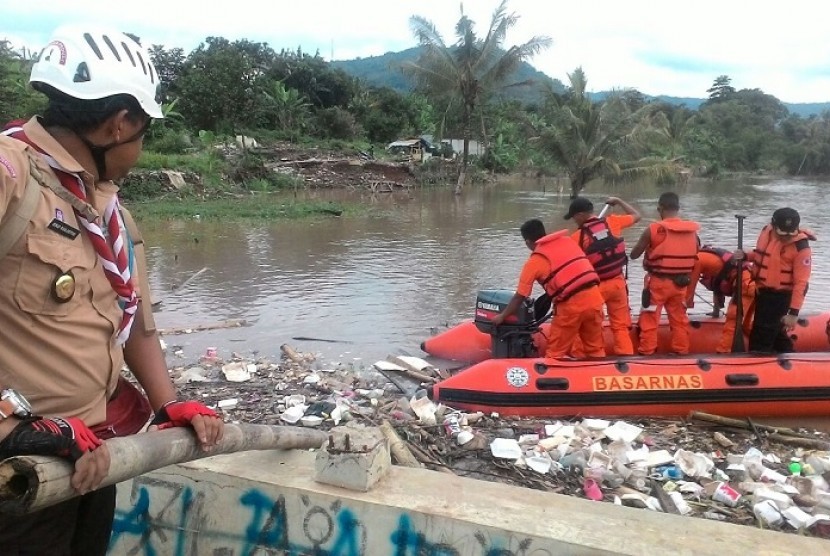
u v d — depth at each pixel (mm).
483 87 36062
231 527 2664
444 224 21500
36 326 1533
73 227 1558
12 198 1448
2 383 1530
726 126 84750
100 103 1582
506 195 34969
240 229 19828
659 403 6078
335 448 2604
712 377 6117
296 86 56344
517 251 16062
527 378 6121
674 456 5152
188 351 8234
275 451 2871
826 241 18016
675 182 47094
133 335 2035
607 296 6809
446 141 51031
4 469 1331
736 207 29016
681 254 6840
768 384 6059
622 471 4816
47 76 1595
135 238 1997
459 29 35844
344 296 11289
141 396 2012
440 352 8000
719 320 7656
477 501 2541
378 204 28656
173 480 2719
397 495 2557
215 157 34812
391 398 6535
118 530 2791
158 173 28828
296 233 19109
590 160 32594
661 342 7383
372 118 56750
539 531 2359
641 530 2396
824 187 48188
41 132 1580
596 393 6074
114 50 1630
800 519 4105
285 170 38062
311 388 6688
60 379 1587
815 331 7578
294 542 2600
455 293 11602
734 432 5902
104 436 1781
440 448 5273
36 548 1780
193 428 1915
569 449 5238
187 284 12188
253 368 7312
